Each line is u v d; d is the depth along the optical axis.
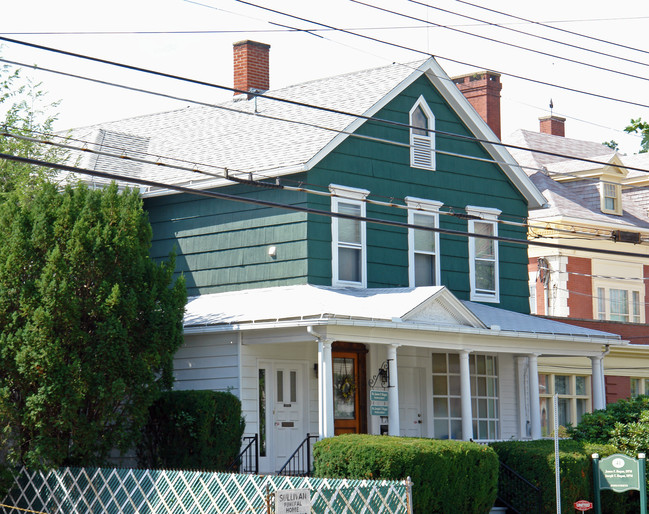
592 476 23.72
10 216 21.73
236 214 28.45
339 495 16.69
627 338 36.22
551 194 43.00
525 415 32.41
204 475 18.03
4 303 20.77
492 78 40.09
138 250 21.81
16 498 21.42
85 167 30.05
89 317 21.20
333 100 30.03
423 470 20.56
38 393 20.22
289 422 26.98
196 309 27.59
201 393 23.23
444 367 30.41
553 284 41.44
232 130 31.22
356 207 28.27
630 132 20.97
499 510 23.70
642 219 45.09
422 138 30.19
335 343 27.39
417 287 27.16
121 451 21.23
